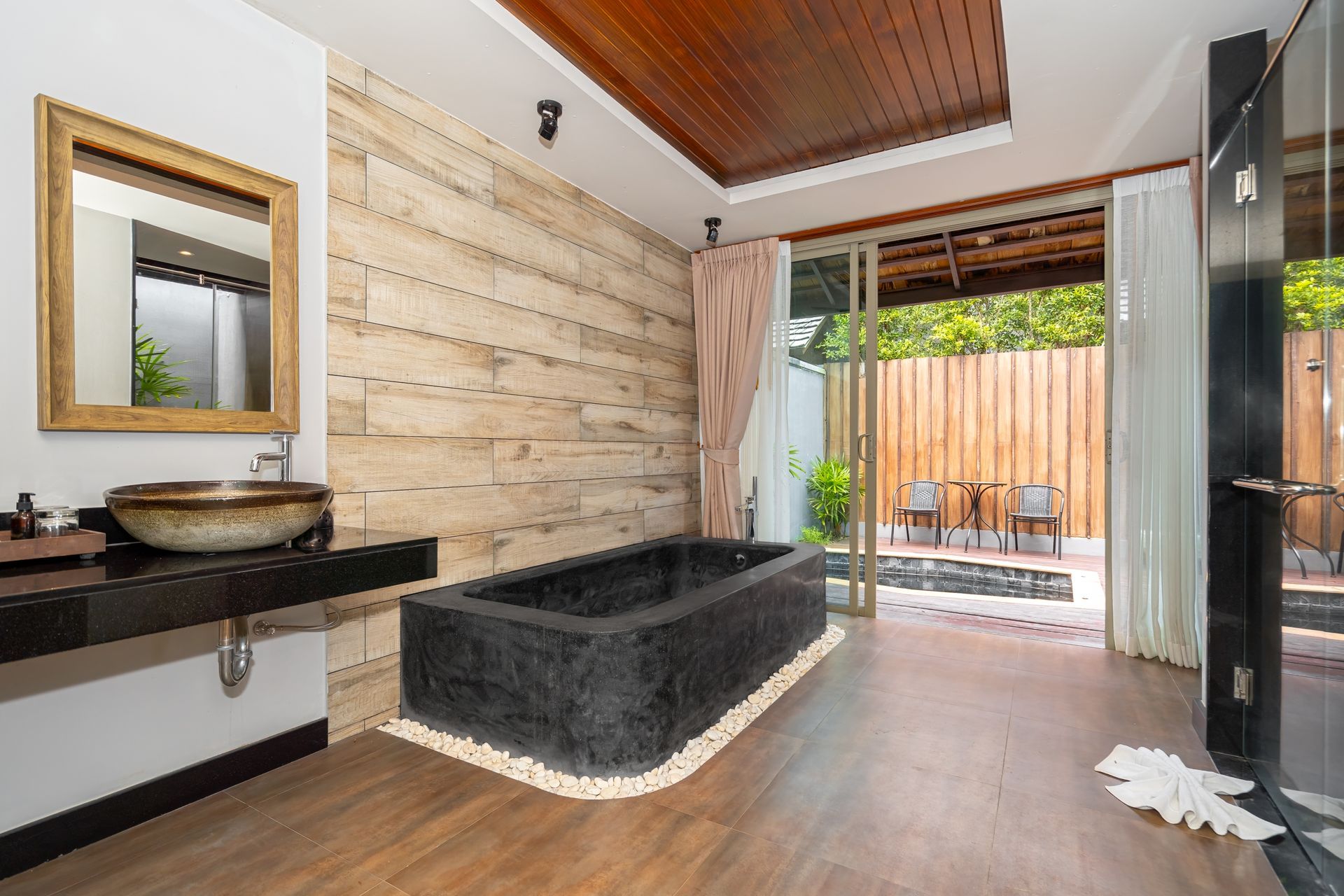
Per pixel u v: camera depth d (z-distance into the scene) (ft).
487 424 9.39
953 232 13.94
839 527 13.64
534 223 10.27
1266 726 6.63
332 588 5.67
